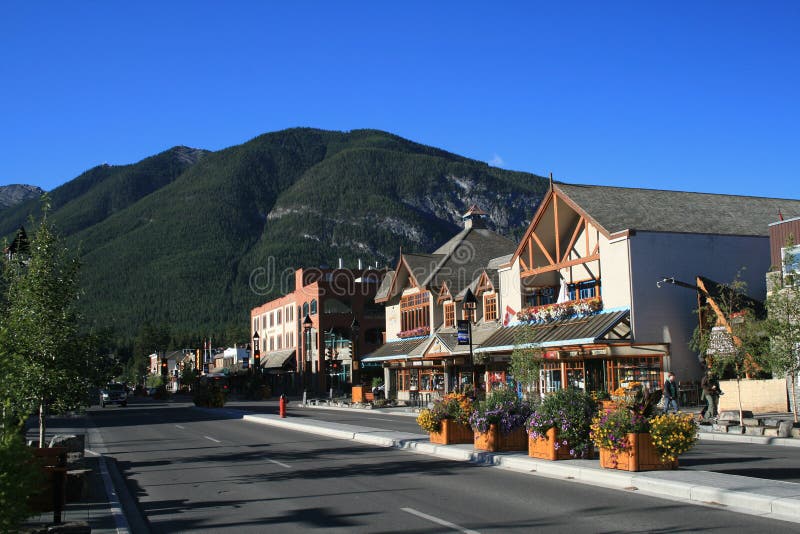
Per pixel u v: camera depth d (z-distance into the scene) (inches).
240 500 497.0
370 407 1871.3
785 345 867.4
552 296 1524.4
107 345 711.7
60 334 639.8
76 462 558.3
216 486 566.3
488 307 1716.3
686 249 1307.8
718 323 1170.0
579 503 440.8
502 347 1437.0
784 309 879.7
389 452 772.6
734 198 1571.1
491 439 684.1
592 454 606.5
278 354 3440.0
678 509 414.0
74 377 653.3
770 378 1200.2
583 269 1418.6
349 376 2933.1
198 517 441.4
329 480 573.3
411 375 2060.8
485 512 423.2
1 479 272.2
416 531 379.6
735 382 1147.9
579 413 603.8
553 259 1539.1
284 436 1032.8
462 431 782.5
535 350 1078.4
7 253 670.5
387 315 2234.3
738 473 541.6
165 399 3378.4
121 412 2073.1
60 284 654.5
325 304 2987.2
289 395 3174.2
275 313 3592.5
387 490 514.6
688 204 1477.6
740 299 1203.2
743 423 897.5
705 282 1256.8
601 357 1315.2
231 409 1971.0
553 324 1392.7
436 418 783.1
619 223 1330.0
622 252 1284.4
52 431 1291.8
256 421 1423.5
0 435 288.5
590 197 1438.2
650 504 430.6
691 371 1269.7
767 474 534.3
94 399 703.1
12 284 657.0
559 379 1437.0
